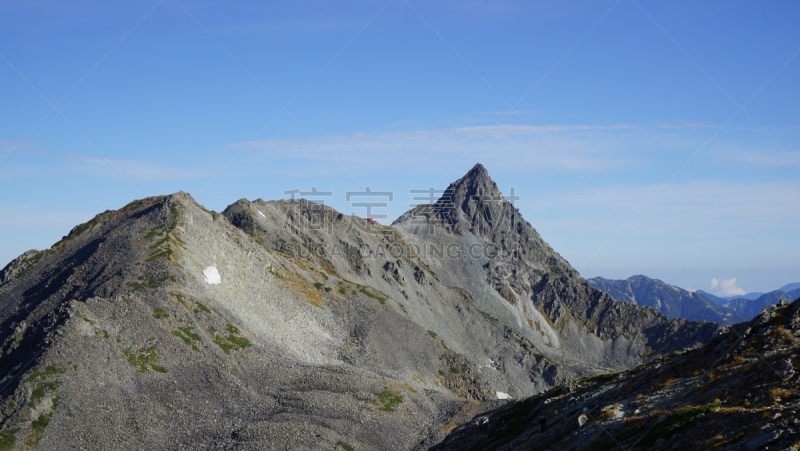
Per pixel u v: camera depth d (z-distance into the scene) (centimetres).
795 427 5388
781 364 6625
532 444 8806
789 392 6172
